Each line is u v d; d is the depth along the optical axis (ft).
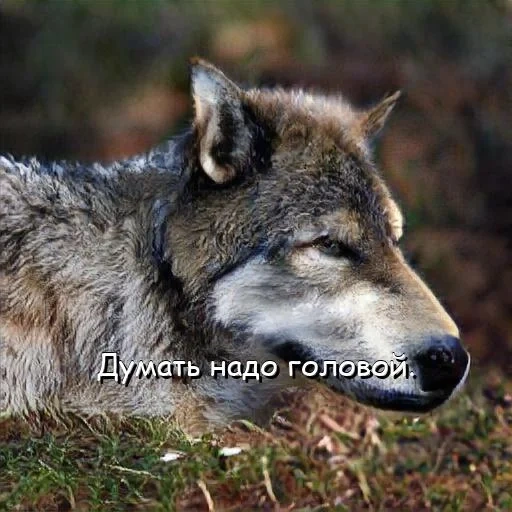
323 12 79.71
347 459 34.71
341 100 33.53
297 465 33.40
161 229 30.66
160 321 31.01
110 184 31.73
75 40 76.89
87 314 31.09
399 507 32.55
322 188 29.71
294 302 29.53
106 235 31.19
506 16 71.87
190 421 32.22
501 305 51.11
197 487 31.09
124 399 31.65
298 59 75.05
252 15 80.43
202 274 30.14
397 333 28.91
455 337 28.99
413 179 59.00
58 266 30.96
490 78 65.98
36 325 30.91
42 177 31.58
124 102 76.07
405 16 74.69
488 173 59.98
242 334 30.17
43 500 29.86
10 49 75.77
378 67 71.82
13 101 74.79
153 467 30.73
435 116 63.16
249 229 29.63
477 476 34.12
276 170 29.86
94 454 31.30
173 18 79.41
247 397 32.14
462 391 39.17
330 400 37.55
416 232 56.13
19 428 31.55
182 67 77.56
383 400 29.35
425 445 36.45
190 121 31.68
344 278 29.37
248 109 29.78
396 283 29.40
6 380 30.89
